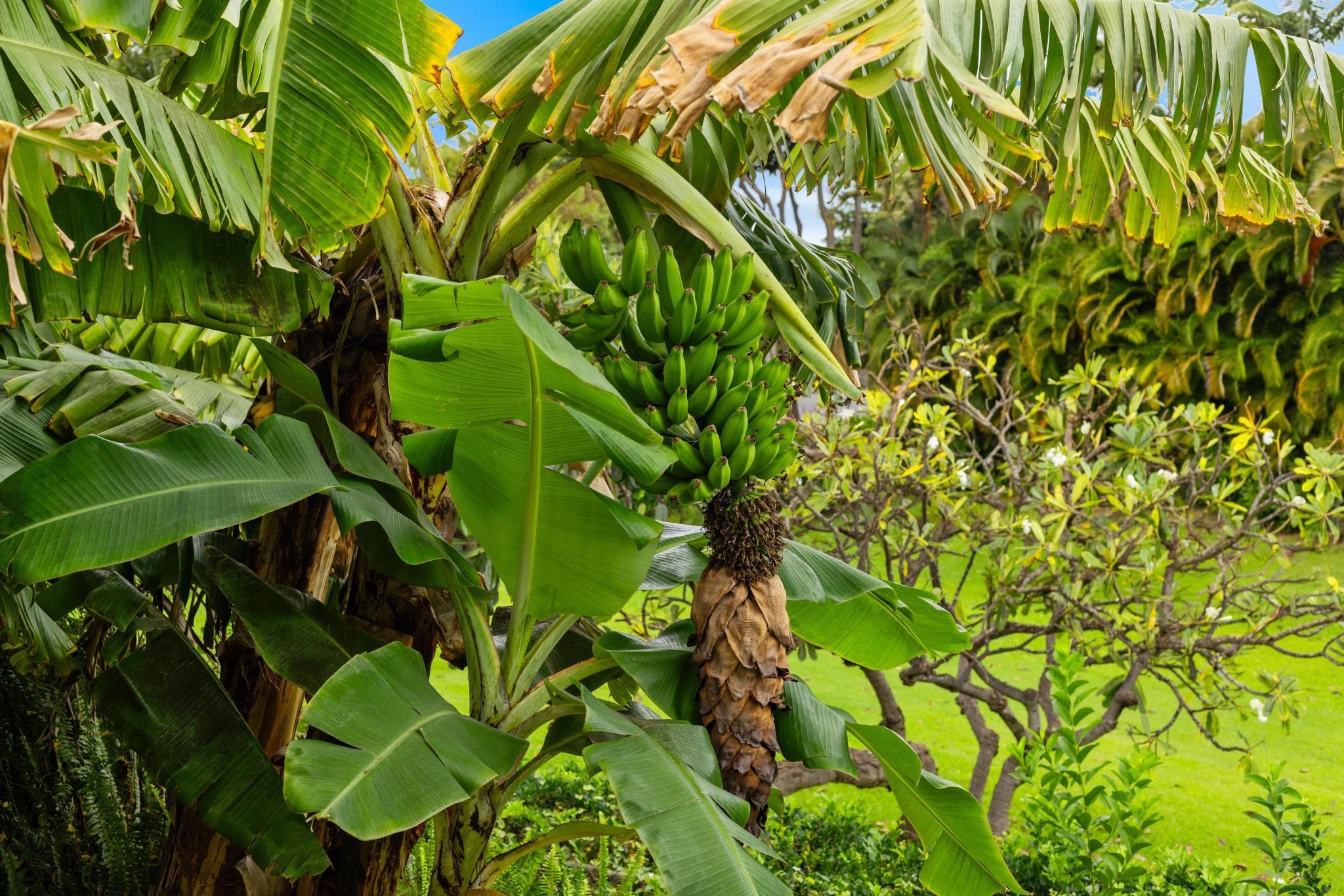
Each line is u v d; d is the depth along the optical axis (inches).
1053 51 101.8
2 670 135.7
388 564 97.8
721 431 86.3
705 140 112.2
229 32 89.4
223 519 76.9
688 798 77.0
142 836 135.3
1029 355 678.5
